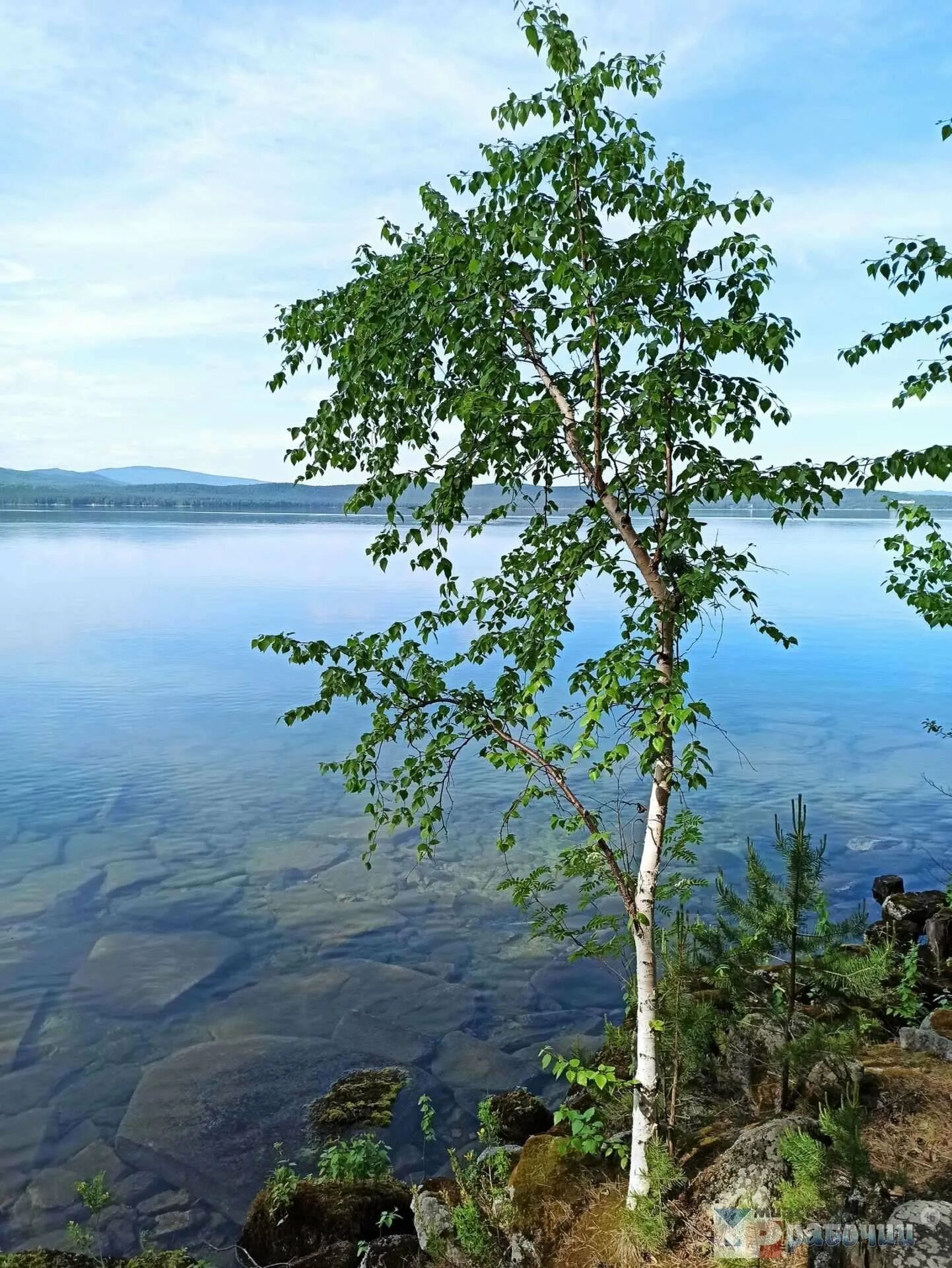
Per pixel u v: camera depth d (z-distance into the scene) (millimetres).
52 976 12930
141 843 18859
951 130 5945
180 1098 9883
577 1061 5949
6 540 164875
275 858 17969
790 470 4945
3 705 33625
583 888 6273
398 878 16781
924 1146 5758
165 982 12734
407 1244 6855
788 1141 5445
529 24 4906
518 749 5840
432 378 5797
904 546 11023
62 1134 9305
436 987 12570
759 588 86938
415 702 6113
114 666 42281
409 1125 9422
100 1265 7328
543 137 5031
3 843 18859
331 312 5852
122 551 139500
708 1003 6637
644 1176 5723
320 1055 10820
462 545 154250
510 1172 7184
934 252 6016
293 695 35562
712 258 5355
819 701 34500
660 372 5062
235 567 110938
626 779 21844
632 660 4852
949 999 9805
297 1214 7602
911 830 19438
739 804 21250
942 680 38938
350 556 136625
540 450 6027
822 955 6480
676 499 5168
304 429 6289
